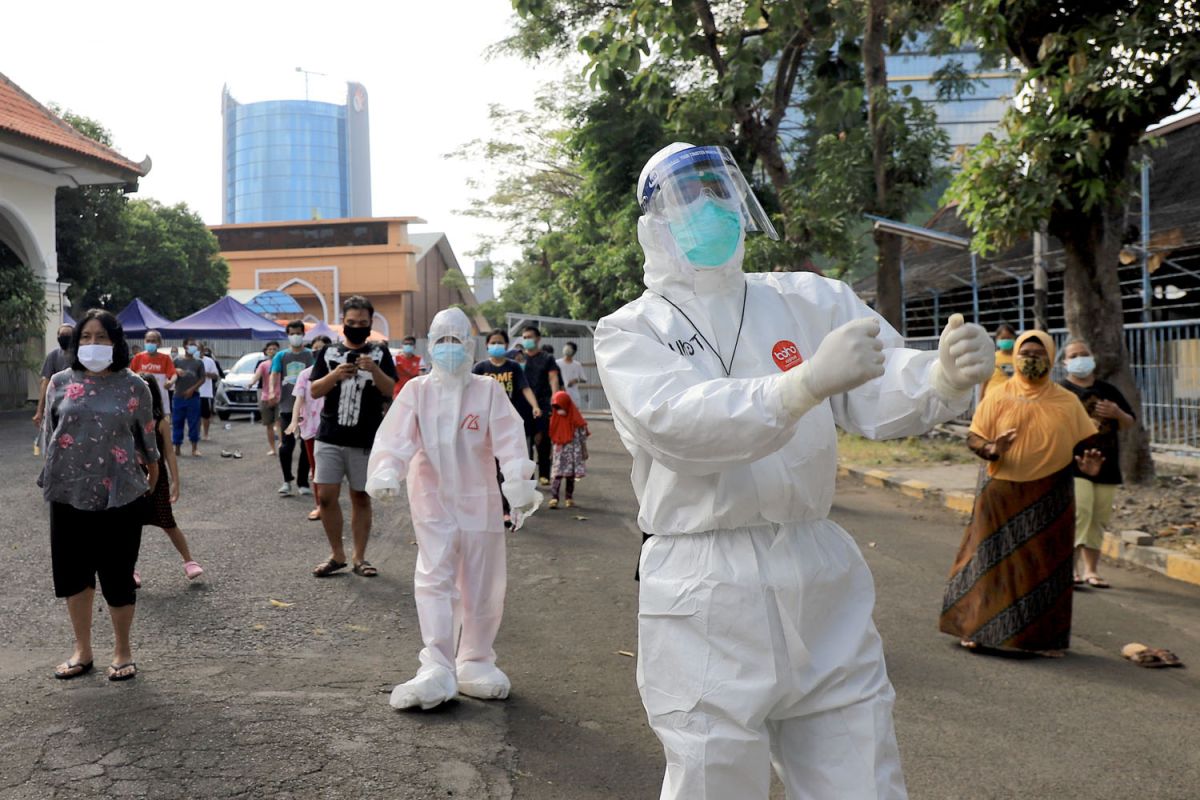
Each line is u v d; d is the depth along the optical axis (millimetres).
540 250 40438
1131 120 9461
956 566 5883
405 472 4914
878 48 16172
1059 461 5559
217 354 34094
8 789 3721
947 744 4355
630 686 5082
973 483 12117
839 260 17172
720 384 2188
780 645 2324
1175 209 15844
